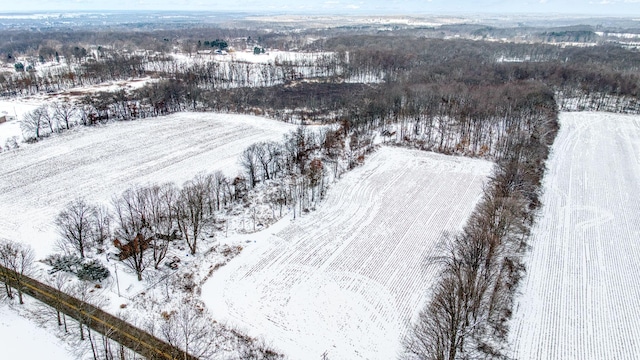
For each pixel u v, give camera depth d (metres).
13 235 78.69
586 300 65.19
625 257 76.12
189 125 147.50
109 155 119.12
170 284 65.44
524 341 56.81
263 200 93.50
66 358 50.81
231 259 72.19
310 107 172.62
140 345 52.84
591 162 117.81
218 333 55.81
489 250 63.22
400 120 148.38
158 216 78.06
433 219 86.88
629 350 56.19
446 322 51.84
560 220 87.69
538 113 142.00
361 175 108.44
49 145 125.00
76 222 70.88
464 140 130.38
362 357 53.50
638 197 98.25
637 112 169.00
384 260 73.19
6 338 53.25
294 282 67.00
